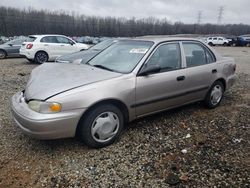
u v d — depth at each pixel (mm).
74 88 3369
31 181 2961
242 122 4641
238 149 3680
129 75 3793
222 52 26328
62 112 3229
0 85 7328
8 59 16031
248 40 41031
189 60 4637
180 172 3123
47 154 3486
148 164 3289
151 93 3992
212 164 3287
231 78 5539
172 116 4824
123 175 3074
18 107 3479
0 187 2855
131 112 3854
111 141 3721
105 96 3469
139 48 4277
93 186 2889
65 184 2914
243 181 2961
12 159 3367
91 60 4703
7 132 4062
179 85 4363
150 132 4148
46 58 13242
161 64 4203
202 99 4988
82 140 3633
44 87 3451
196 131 4246
